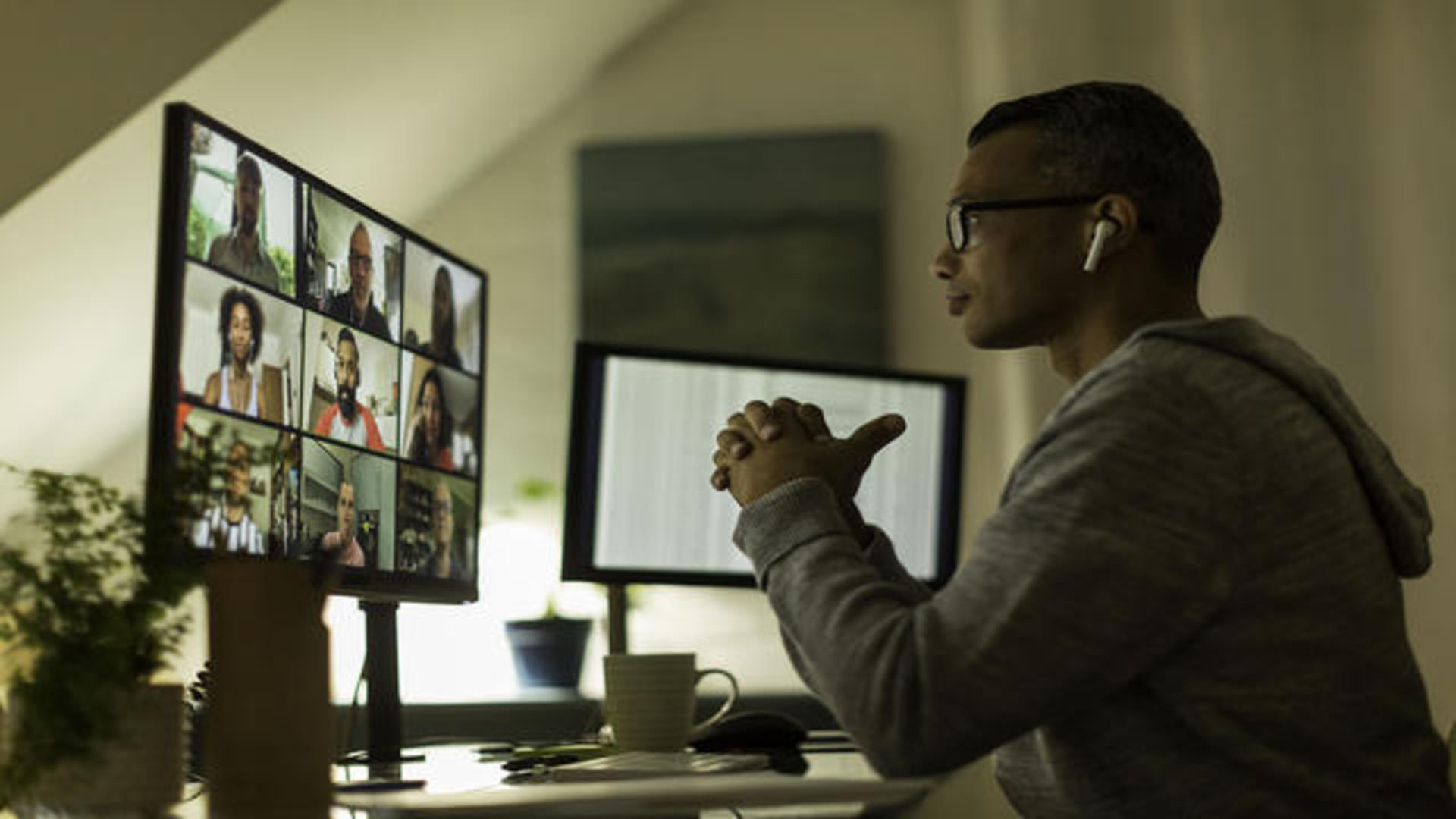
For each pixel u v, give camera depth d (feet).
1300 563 3.08
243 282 3.58
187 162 3.34
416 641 10.37
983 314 3.74
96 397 8.94
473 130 10.54
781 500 3.32
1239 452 3.04
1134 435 3.00
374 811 2.91
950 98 11.03
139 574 2.93
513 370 10.96
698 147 11.04
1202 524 2.97
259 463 3.23
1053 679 2.89
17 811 2.93
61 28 6.89
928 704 2.90
